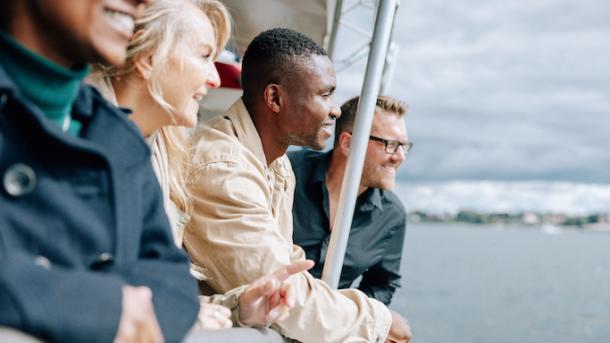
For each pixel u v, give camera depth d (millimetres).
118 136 907
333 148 2779
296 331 1549
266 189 1696
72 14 802
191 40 1345
